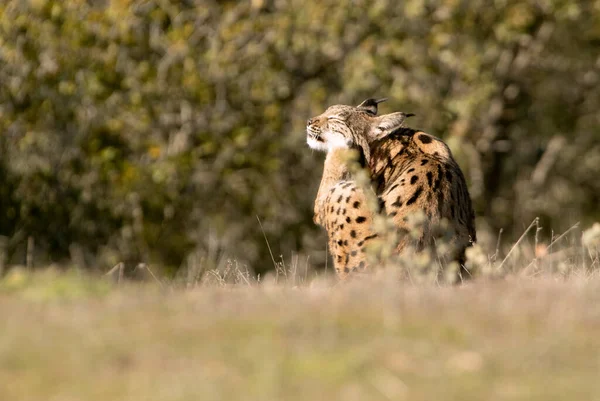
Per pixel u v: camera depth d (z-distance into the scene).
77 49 52.50
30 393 15.34
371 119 31.06
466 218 27.72
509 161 69.88
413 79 59.31
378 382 15.74
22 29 52.22
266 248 58.56
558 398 15.33
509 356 16.88
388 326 18.14
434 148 29.58
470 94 58.69
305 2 55.59
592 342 17.67
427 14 58.53
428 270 25.17
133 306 19.66
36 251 51.56
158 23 54.16
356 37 57.56
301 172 61.12
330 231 28.05
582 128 69.50
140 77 53.69
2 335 17.62
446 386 15.66
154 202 53.91
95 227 53.91
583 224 71.38
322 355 16.70
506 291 21.53
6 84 53.41
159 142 55.94
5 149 53.59
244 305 19.83
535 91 67.50
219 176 56.22
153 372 16.05
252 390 15.37
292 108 58.94
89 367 16.25
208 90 55.12
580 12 60.41
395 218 26.17
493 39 60.41
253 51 56.22
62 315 18.86
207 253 52.19
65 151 53.59
